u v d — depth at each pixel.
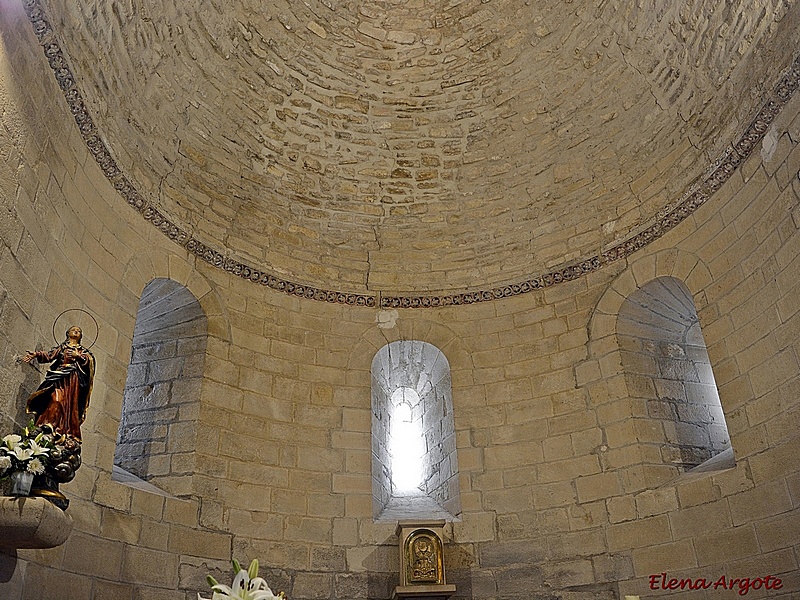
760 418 7.20
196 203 9.34
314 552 8.26
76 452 5.41
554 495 8.56
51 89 6.69
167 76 8.95
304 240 10.34
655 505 7.91
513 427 9.16
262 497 8.32
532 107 10.59
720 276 8.05
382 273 10.48
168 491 7.88
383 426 10.16
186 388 8.54
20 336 5.86
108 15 7.58
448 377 9.81
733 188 8.09
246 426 8.64
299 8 10.39
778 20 7.49
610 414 8.72
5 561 5.34
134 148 8.44
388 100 11.04
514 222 10.54
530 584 8.13
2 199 5.62
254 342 9.22
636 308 9.25
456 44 10.95
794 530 6.64
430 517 8.96
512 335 9.79
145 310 9.02
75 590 6.22
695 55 8.71
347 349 9.79
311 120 10.67
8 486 5.03
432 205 10.91
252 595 3.90
